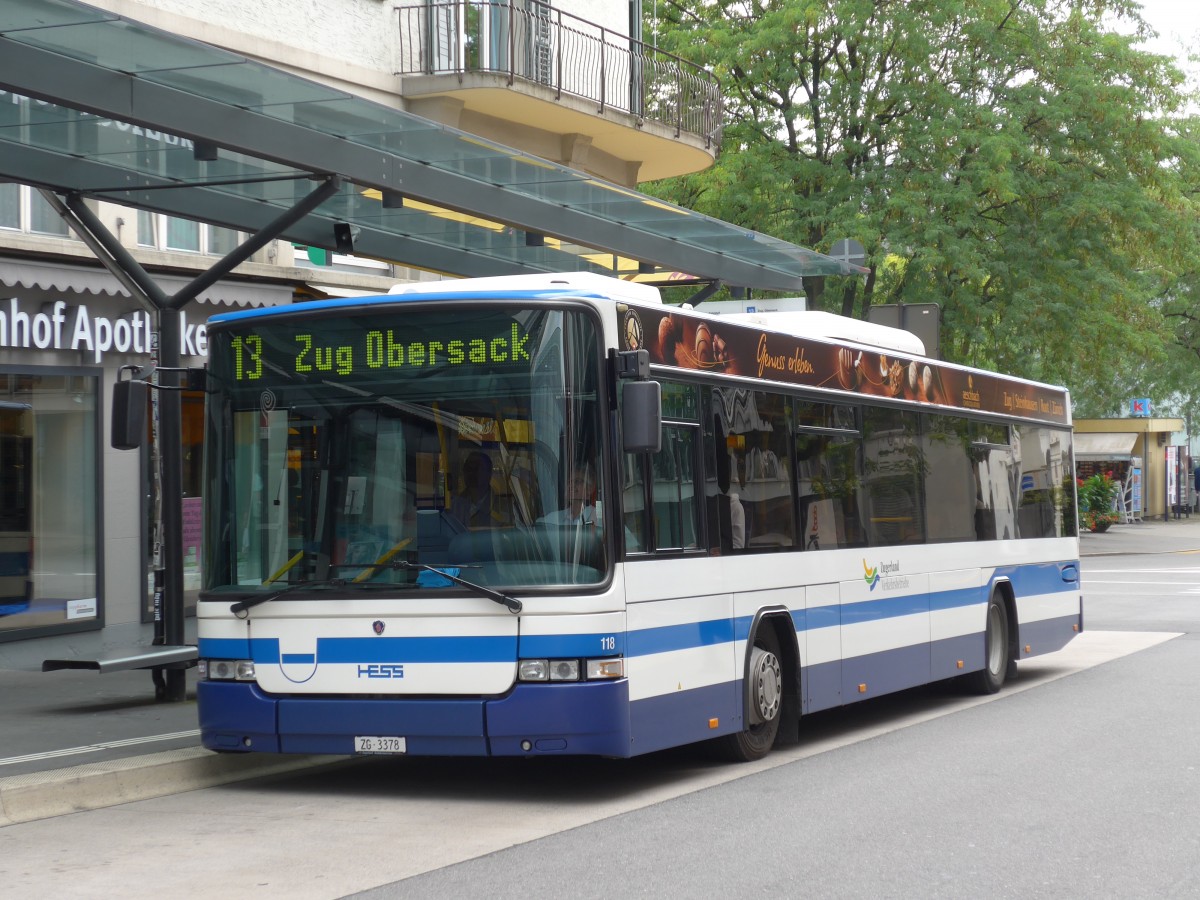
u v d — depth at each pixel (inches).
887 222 1469.0
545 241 725.3
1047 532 721.6
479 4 899.4
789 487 484.4
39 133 518.6
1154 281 1782.7
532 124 977.5
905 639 561.3
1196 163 1601.9
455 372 394.9
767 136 1531.7
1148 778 427.5
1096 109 1549.0
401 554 392.2
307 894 296.2
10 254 684.7
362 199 618.5
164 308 545.3
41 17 410.3
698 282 806.5
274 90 471.5
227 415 413.1
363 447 399.2
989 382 665.0
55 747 442.6
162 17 732.7
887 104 1508.4
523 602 380.8
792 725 483.5
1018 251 1537.9
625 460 395.2
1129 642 860.6
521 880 307.0
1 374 695.7
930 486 593.9
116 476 746.8
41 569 712.4
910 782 424.5
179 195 582.2
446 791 418.0
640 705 393.7
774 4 1561.3
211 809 390.6
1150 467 2753.4
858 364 540.4
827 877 309.1
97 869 318.7
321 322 405.4
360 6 863.1
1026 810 382.0
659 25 1600.6
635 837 350.9
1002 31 1534.2
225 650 405.7
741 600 449.1
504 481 388.5
